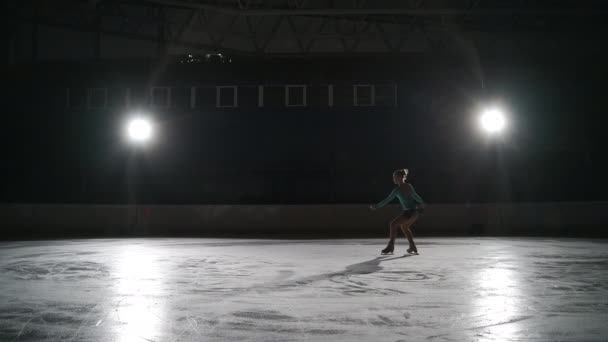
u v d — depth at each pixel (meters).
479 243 16.88
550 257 12.36
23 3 31.12
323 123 28.50
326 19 29.75
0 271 9.91
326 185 28.41
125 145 29.03
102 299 6.95
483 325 5.43
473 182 27.88
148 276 9.20
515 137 27.86
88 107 29.39
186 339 4.90
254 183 28.58
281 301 6.81
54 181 29.23
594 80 27.84
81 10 31.31
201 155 28.81
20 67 29.56
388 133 28.28
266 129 28.67
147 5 31.67
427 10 26.91
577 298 6.95
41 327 5.38
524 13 28.19
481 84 28.06
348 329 5.28
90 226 23.16
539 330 5.21
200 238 19.95
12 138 29.47
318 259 12.04
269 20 33.53
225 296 7.18
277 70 28.66
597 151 27.67
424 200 27.98
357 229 22.89
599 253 13.33
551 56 28.06
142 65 29.20
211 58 29.31
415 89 28.31
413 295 7.22
